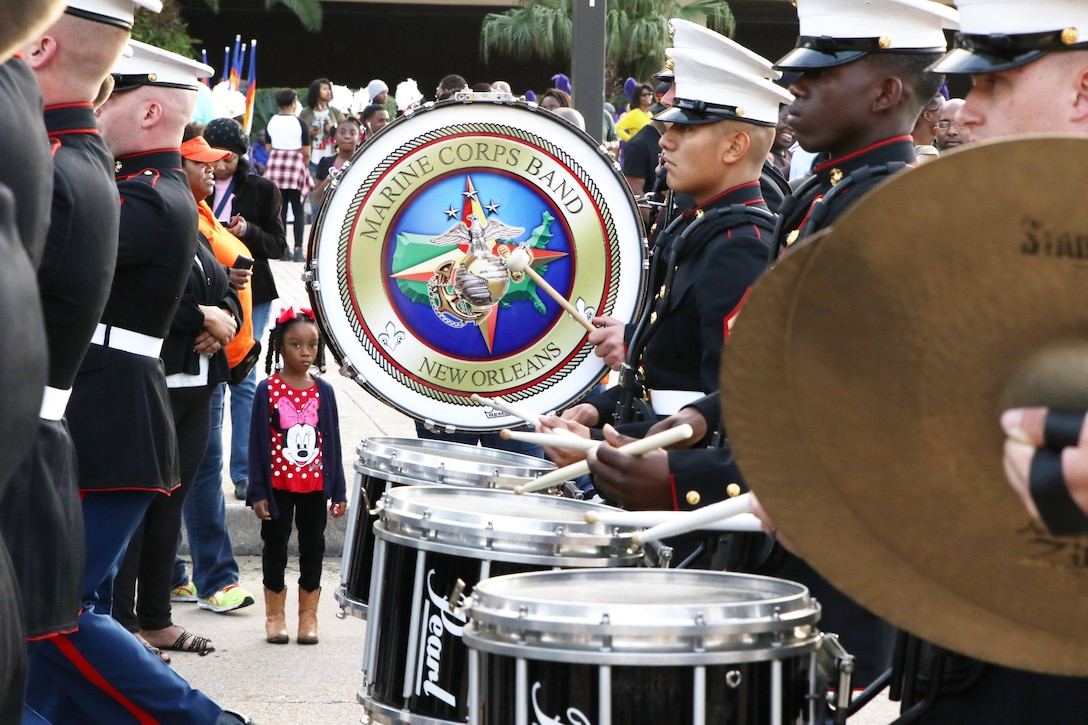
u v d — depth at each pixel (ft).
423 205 14.30
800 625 8.10
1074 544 5.55
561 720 7.77
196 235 15.37
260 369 32.01
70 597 11.24
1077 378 5.37
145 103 15.12
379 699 10.59
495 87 34.63
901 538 5.85
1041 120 7.73
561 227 14.49
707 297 11.87
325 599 20.80
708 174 12.81
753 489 6.12
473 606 8.34
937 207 5.30
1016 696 7.57
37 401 5.79
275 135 56.24
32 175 9.21
